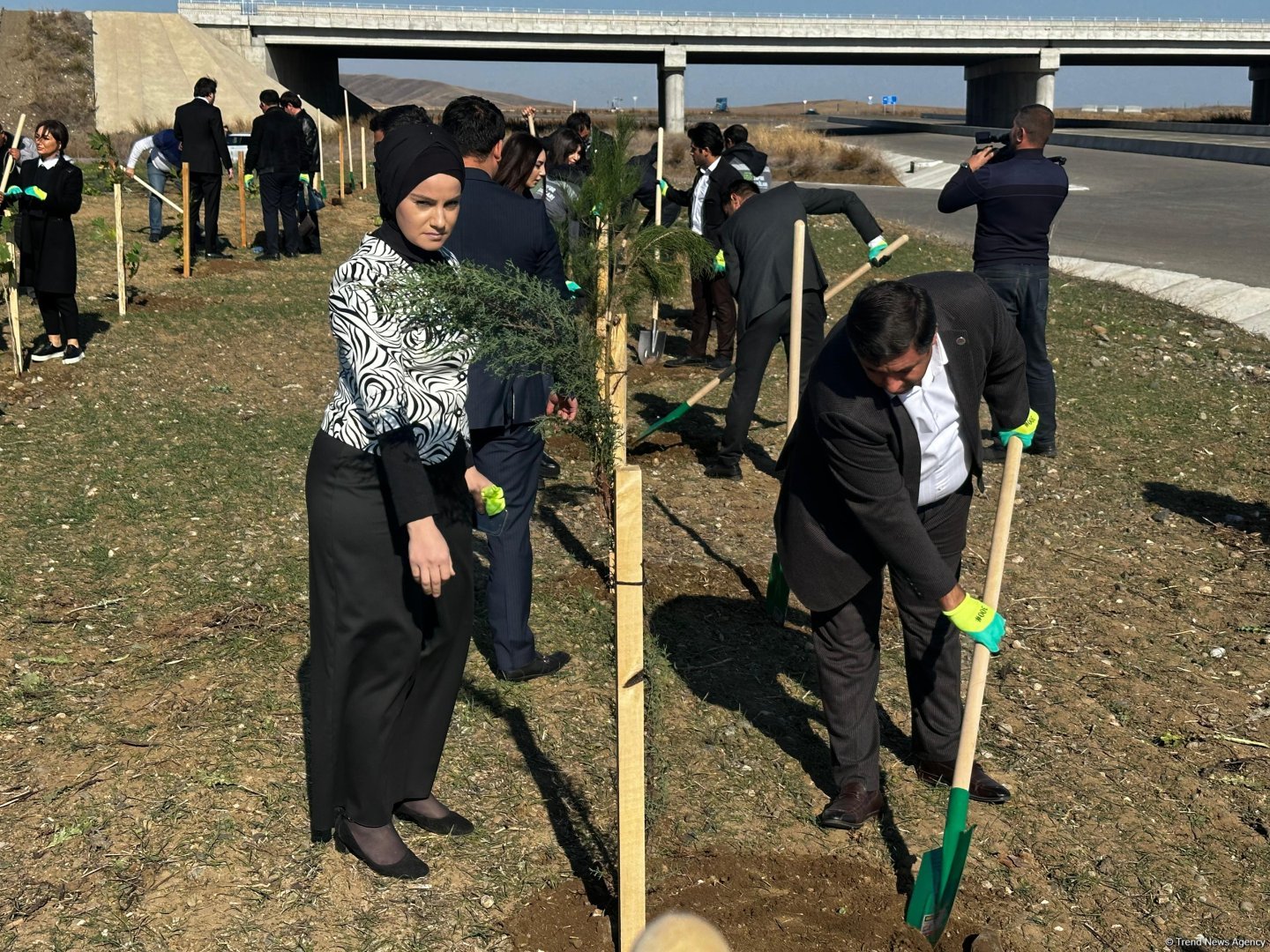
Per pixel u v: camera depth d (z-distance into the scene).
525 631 4.00
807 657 4.31
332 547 2.73
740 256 6.06
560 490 6.07
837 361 2.87
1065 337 9.79
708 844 3.18
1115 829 3.32
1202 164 30.92
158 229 13.16
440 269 2.56
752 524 5.71
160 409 7.27
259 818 3.19
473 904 2.89
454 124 3.83
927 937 2.82
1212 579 5.05
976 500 6.04
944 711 3.44
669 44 58.50
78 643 4.18
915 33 60.66
